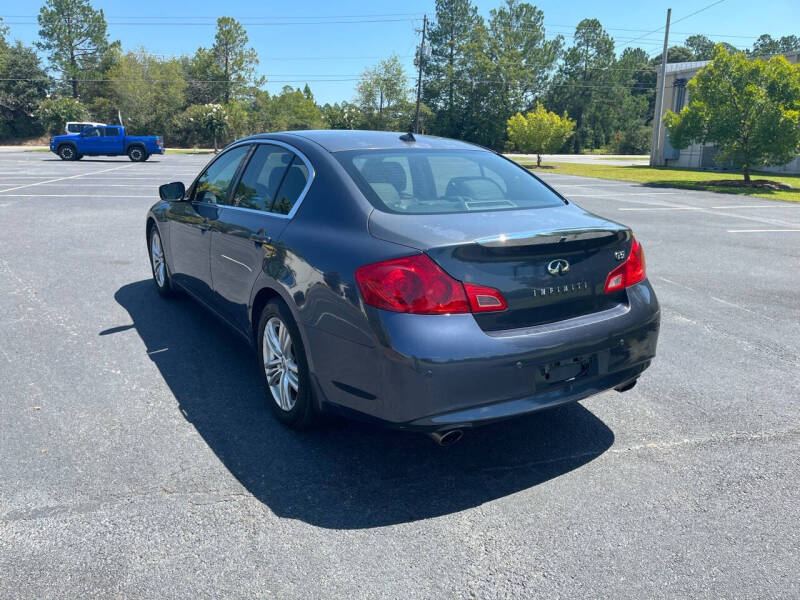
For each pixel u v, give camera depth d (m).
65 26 81.56
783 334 5.22
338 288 2.79
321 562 2.35
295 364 3.29
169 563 2.32
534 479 2.96
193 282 4.73
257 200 3.76
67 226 10.01
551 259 2.82
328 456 3.13
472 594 2.19
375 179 3.23
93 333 4.88
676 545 2.48
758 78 21.89
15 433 3.28
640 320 3.10
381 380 2.63
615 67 91.94
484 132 76.94
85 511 2.62
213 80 80.00
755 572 2.32
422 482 2.92
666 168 37.44
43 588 2.17
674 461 3.14
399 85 73.06
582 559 2.39
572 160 53.81
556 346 2.75
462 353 2.56
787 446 3.30
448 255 2.60
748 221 12.37
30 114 68.75
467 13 81.06
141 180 19.73
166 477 2.90
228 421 3.48
